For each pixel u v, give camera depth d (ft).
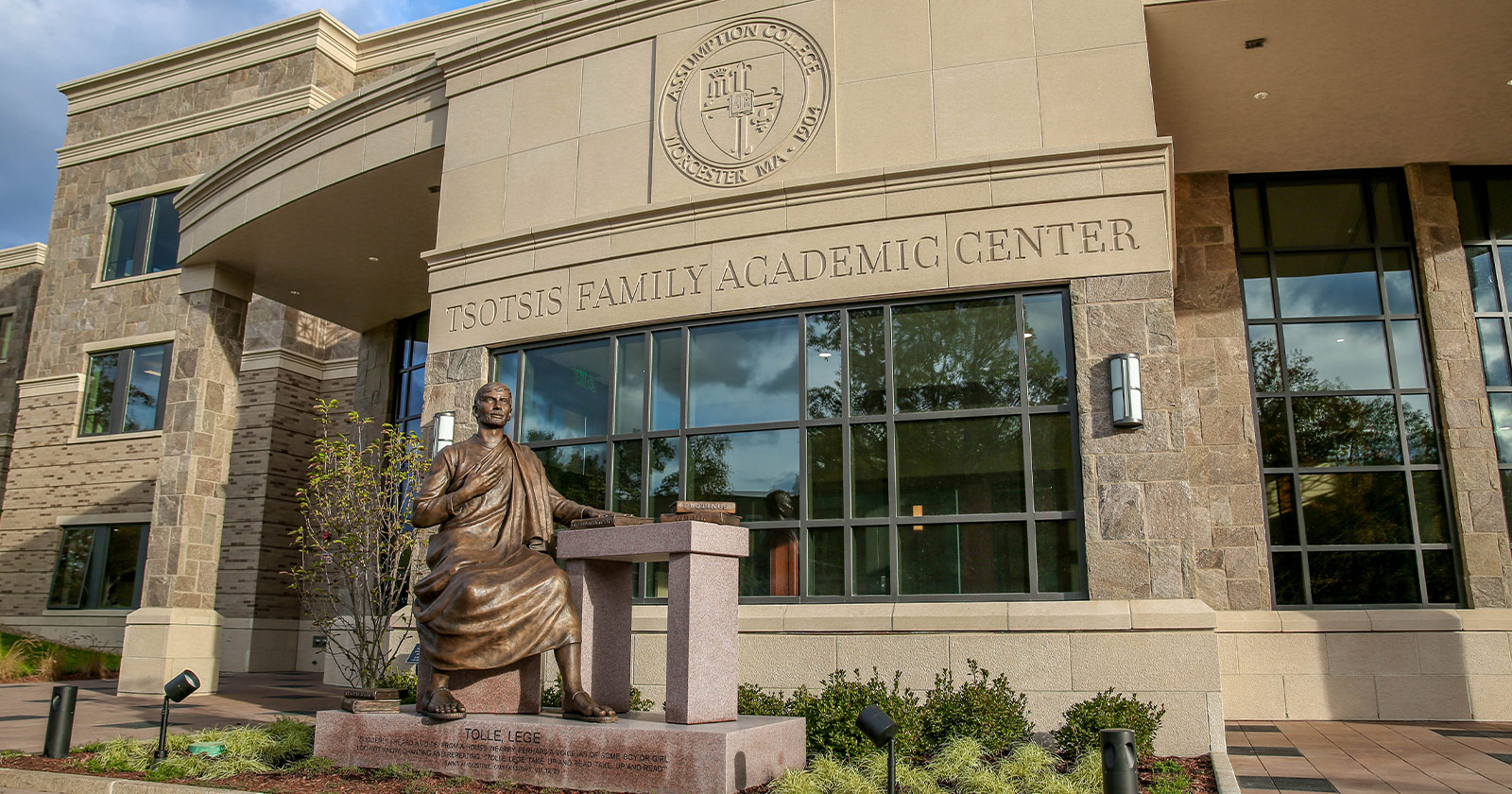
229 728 33.19
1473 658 39.88
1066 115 35.53
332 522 40.52
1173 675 30.19
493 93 44.80
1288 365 44.78
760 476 36.55
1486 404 42.75
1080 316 33.60
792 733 25.62
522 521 28.09
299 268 60.13
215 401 57.52
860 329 36.40
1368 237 45.83
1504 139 43.96
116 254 87.40
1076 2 36.35
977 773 24.75
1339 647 40.75
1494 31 37.35
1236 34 37.96
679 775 22.44
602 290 40.19
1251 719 40.50
